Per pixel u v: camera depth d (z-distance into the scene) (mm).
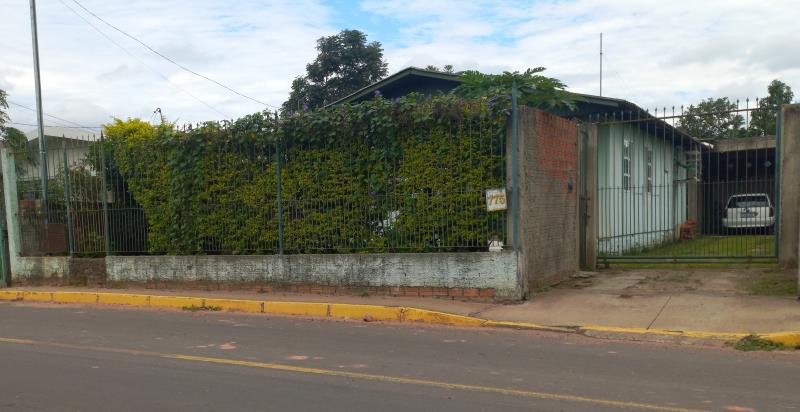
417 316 8953
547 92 11344
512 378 5852
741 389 5375
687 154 20172
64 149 13484
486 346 7266
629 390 5398
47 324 9406
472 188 9789
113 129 15836
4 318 10125
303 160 11117
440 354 6902
